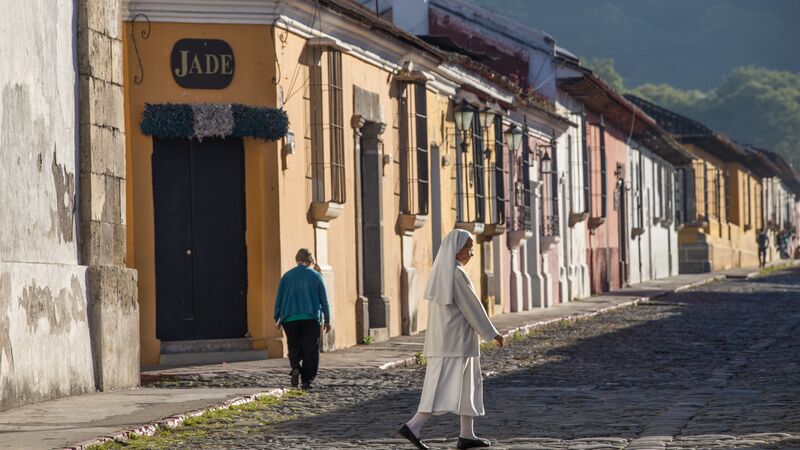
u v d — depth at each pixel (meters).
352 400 28.17
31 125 27.42
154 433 23.02
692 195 125.88
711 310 63.28
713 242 130.00
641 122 94.38
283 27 37.47
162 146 36.78
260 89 36.84
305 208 39.00
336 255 41.41
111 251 30.89
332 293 40.53
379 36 43.59
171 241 36.81
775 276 113.31
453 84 53.62
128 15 36.25
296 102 38.47
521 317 57.22
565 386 30.47
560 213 73.25
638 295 78.69
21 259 26.73
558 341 45.25
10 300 25.70
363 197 44.78
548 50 72.19
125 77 36.34
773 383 29.98
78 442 20.92
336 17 40.16
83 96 29.98
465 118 54.03
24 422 23.53
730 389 28.83
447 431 22.95
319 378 32.59
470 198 55.34
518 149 63.28
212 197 36.91
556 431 22.38
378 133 44.75
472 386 20.72
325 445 21.36
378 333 44.16
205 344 36.66
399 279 47.06
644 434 21.27
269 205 36.94
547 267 68.56
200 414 25.09
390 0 65.69
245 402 27.34
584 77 73.12
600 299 75.06
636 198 100.19
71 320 28.53
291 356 30.44
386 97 45.94
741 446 19.33
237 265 37.00
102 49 30.69
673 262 118.62
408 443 21.48
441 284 20.72
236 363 35.69
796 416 22.95
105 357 29.81
